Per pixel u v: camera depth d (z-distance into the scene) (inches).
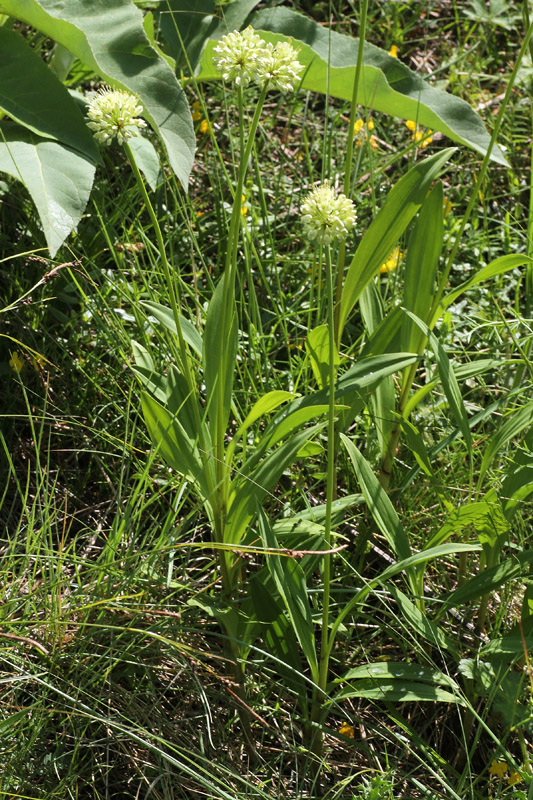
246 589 72.4
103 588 70.6
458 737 72.9
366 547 77.0
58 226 76.2
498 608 78.2
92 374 90.2
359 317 107.3
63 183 78.4
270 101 136.5
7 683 66.2
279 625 68.2
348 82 96.7
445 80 140.6
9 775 60.0
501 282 109.7
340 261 74.0
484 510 65.3
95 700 66.0
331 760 69.3
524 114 139.0
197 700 70.3
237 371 90.5
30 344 90.5
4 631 64.9
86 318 94.0
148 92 79.1
